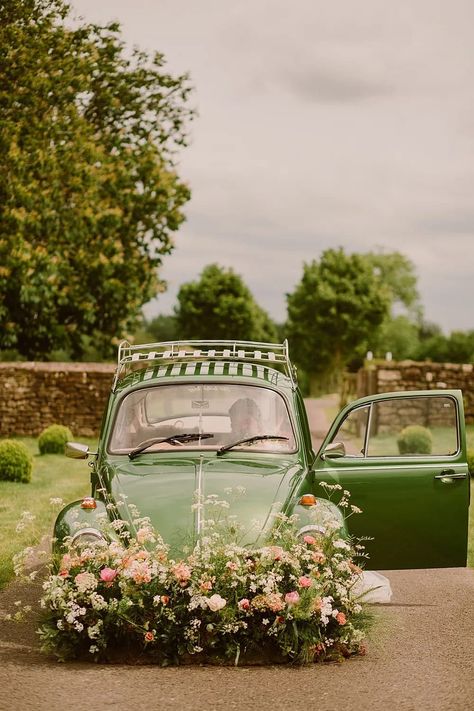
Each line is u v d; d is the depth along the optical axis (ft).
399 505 23.11
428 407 84.69
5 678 17.62
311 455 25.48
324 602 18.92
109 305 97.09
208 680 17.70
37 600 24.34
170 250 96.94
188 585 19.02
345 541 20.70
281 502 21.12
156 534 19.67
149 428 25.09
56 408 83.66
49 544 32.17
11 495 45.37
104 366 84.89
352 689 17.16
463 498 23.07
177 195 94.94
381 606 24.34
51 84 79.41
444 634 21.50
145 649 19.06
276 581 19.25
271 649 19.33
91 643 19.19
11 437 83.15
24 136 80.43
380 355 300.81
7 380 83.66
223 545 19.38
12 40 76.64
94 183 85.46
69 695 16.66
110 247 90.84
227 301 249.55
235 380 25.14
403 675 18.12
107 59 84.89
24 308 94.84
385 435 83.92
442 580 28.14
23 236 83.35
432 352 316.19
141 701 16.37
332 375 235.40
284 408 24.85
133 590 18.78
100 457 24.34
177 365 26.45
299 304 235.81
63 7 77.77
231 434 24.52
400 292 331.57
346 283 231.30
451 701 16.48
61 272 88.79
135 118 93.15
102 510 21.16
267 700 16.49
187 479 21.91
